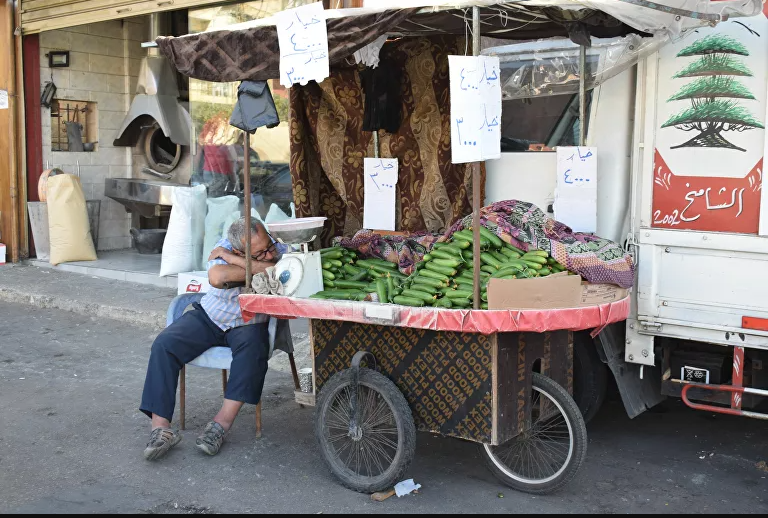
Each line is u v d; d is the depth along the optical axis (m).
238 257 4.52
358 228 5.56
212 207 8.30
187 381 5.97
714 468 4.29
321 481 4.16
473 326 3.57
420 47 5.25
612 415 5.16
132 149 11.34
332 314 3.97
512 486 4.02
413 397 3.99
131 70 11.19
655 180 4.35
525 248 4.21
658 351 4.59
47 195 9.85
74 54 10.62
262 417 5.14
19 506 3.82
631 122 4.51
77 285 8.91
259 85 4.11
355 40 3.73
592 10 3.89
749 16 3.88
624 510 3.79
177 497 3.96
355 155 5.49
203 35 4.24
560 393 3.85
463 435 3.85
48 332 7.38
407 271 4.59
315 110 5.36
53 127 10.66
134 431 4.88
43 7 9.71
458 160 3.54
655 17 3.76
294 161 5.34
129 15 8.86
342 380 4.04
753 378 4.22
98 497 3.94
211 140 9.16
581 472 4.25
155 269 9.38
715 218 4.18
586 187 4.58
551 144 4.91
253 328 4.57
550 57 4.83
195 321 4.61
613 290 4.06
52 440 4.72
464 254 4.18
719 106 4.12
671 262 4.33
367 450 4.27
